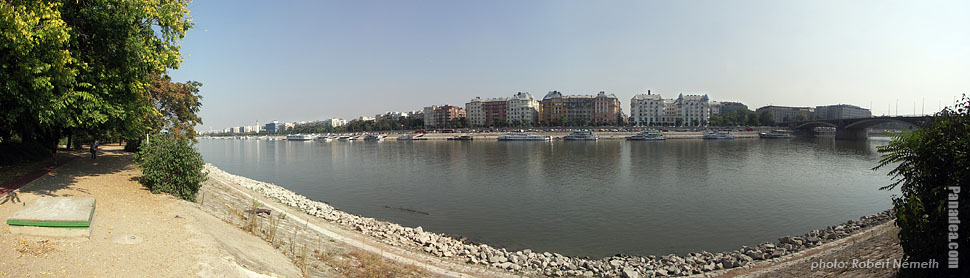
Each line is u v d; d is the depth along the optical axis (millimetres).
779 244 21000
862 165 60906
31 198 15195
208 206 19750
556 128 196500
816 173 51875
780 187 41281
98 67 17547
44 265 8617
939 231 8633
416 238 21312
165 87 38406
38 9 14164
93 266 8898
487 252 19844
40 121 16453
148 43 19094
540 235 24750
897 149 10516
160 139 19453
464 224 27375
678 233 25141
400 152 99688
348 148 126625
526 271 17141
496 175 51812
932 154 9414
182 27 20469
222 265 9891
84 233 10312
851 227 22062
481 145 127625
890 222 20031
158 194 18141
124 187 19281
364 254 16359
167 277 8805
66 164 28312
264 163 74750
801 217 28938
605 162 67125
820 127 181125
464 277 15289
